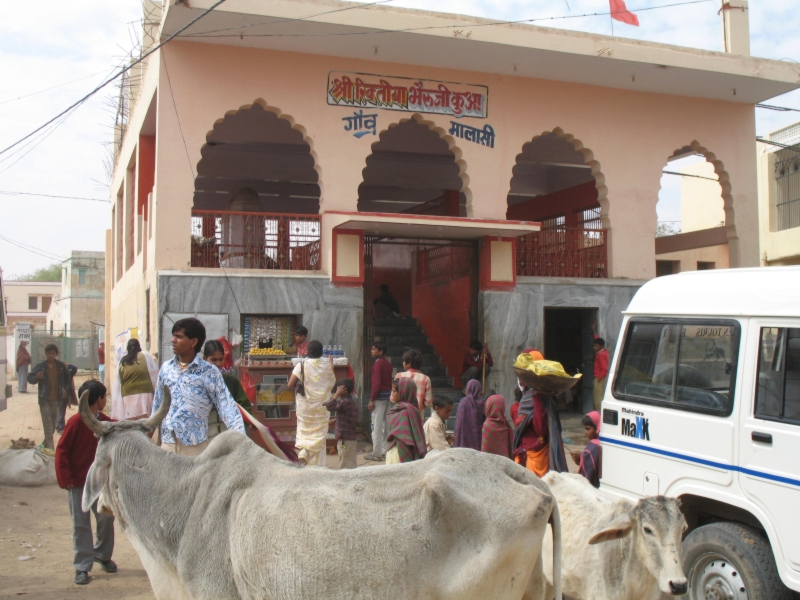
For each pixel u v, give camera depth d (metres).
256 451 3.24
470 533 2.75
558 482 4.25
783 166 16.69
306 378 8.33
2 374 10.91
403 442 6.62
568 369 14.28
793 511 4.00
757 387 4.37
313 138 11.19
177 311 10.21
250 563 2.85
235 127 14.09
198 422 4.30
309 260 11.27
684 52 11.90
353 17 10.21
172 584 3.21
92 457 5.35
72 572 5.49
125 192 16.19
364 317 11.80
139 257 12.92
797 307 4.25
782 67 12.50
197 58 10.64
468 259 12.58
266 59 10.98
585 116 12.64
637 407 5.23
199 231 10.89
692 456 4.71
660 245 15.05
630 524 3.43
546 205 16.62
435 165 16.70
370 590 2.68
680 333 5.03
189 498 3.19
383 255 16.59
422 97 11.74
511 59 11.52
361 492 2.87
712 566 4.34
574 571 3.78
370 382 11.80
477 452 3.09
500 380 11.83
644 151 12.97
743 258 13.38
